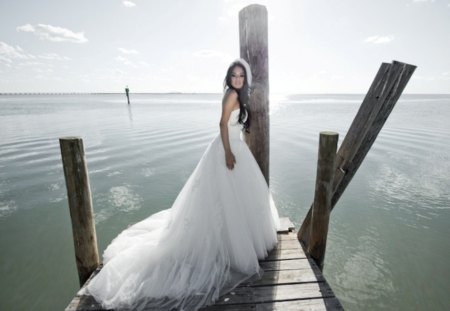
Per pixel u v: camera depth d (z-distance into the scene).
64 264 4.62
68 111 31.52
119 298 2.32
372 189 7.46
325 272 4.42
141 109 34.75
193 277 2.47
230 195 2.70
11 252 4.89
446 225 5.71
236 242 2.67
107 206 6.45
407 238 5.29
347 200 6.86
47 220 5.91
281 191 7.25
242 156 2.83
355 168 3.05
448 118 23.34
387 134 14.76
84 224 2.80
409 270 4.45
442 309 3.72
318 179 2.90
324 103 58.19
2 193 7.14
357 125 2.92
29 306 3.80
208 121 20.59
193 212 2.66
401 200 6.82
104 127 17.34
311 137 13.79
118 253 2.75
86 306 2.37
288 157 10.16
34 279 4.29
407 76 2.57
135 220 5.88
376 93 2.73
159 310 2.26
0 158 10.20
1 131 15.97
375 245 5.10
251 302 2.39
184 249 2.60
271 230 3.15
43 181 7.93
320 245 3.05
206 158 2.76
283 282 2.63
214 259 2.59
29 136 14.37
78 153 2.65
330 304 2.37
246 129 3.26
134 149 11.44
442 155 10.48
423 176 8.34
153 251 2.59
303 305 2.36
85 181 2.75
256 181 2.91
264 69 3.21
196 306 2.29
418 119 22.39
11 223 5.79
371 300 3.88
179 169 8.86
